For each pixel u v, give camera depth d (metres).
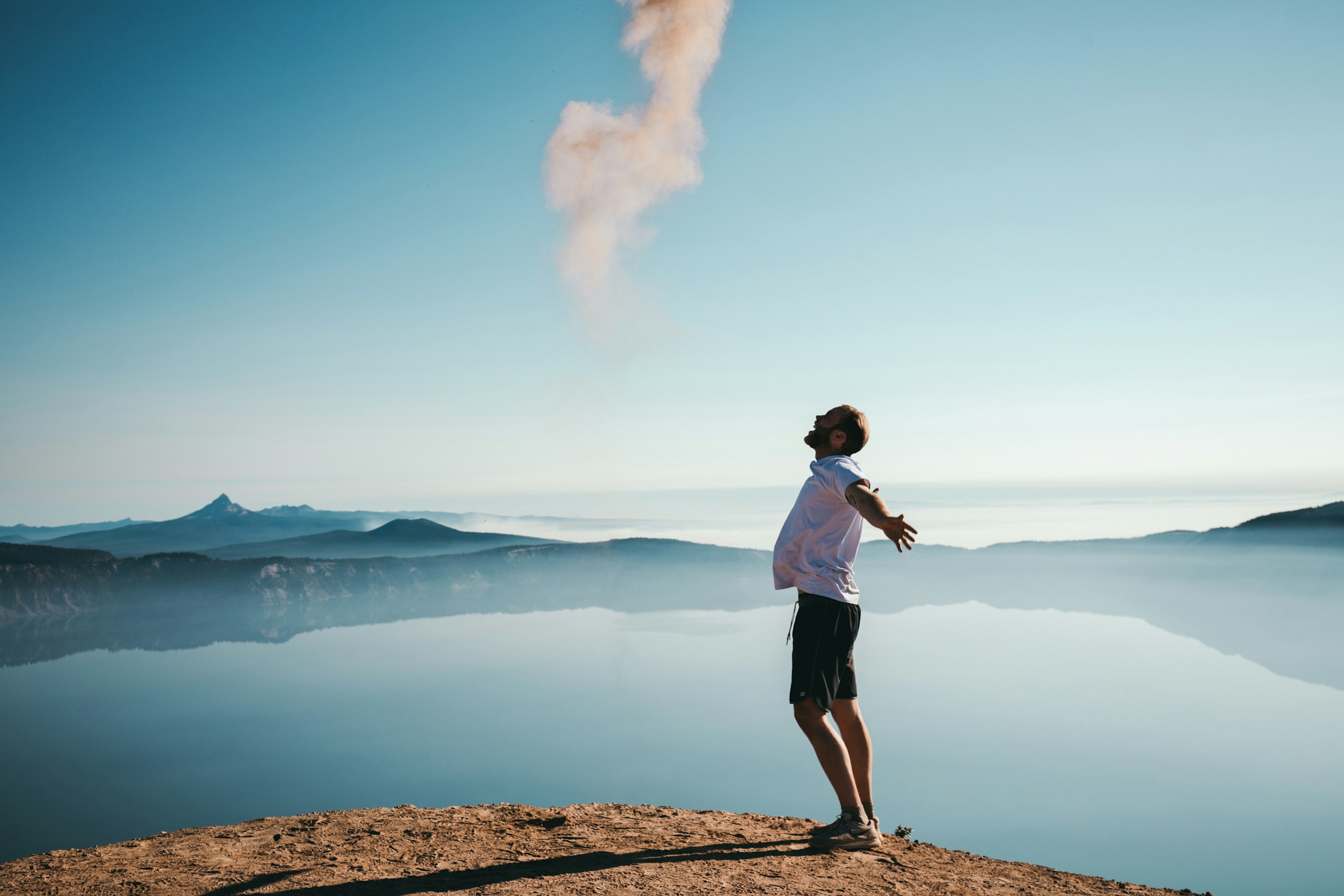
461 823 3.73
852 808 3.28
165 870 2.92
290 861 3.05
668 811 4.09
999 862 3.33
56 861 3.08
